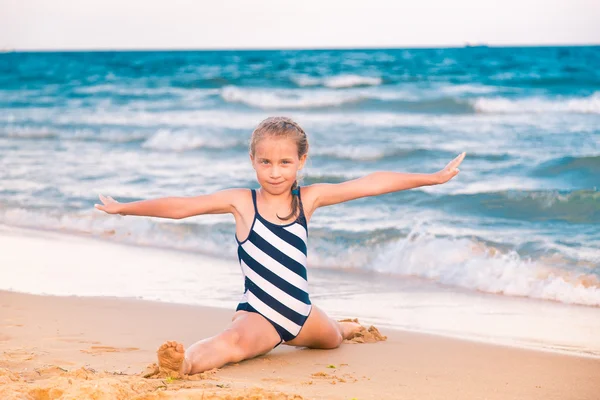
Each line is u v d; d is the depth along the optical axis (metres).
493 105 19.05
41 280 7.09
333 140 16.05
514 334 5.23
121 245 9.08
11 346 4.44
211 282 7.06
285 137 4.13
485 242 8.10
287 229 4.30
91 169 14.30
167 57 39.62
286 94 21.91
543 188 10.91
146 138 17.97
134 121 20.48
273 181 4.20
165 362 3.59
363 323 5.60
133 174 13.57
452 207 10.05
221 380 3.67
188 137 17.31
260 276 4.28
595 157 12.72
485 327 5.45
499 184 11.41
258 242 4.29
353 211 10.01
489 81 23.23
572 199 10.00
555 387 3.83
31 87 29.02
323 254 8.27
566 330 5.36
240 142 16.83
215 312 5.73
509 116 18.22
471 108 19.36
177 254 8.54
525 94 20.19
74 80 30.28
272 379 3.78
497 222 9.14
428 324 5.56
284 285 4.27
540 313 5.91
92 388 3.13
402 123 17.89
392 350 4.65
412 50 36.78
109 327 5.11
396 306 6.19
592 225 8.83
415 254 7.93
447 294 6.63
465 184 11.52
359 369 4.12
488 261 7.48
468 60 29.94
